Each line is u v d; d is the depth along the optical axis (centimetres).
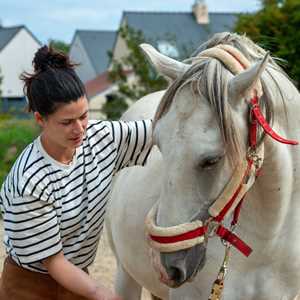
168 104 215
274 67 244
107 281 493
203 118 206
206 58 218
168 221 212
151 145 258
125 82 1378
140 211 288
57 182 227
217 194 213
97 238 253
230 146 206
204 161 204
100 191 240
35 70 225
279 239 249
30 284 238
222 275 239
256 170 220
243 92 209
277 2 905
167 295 295
